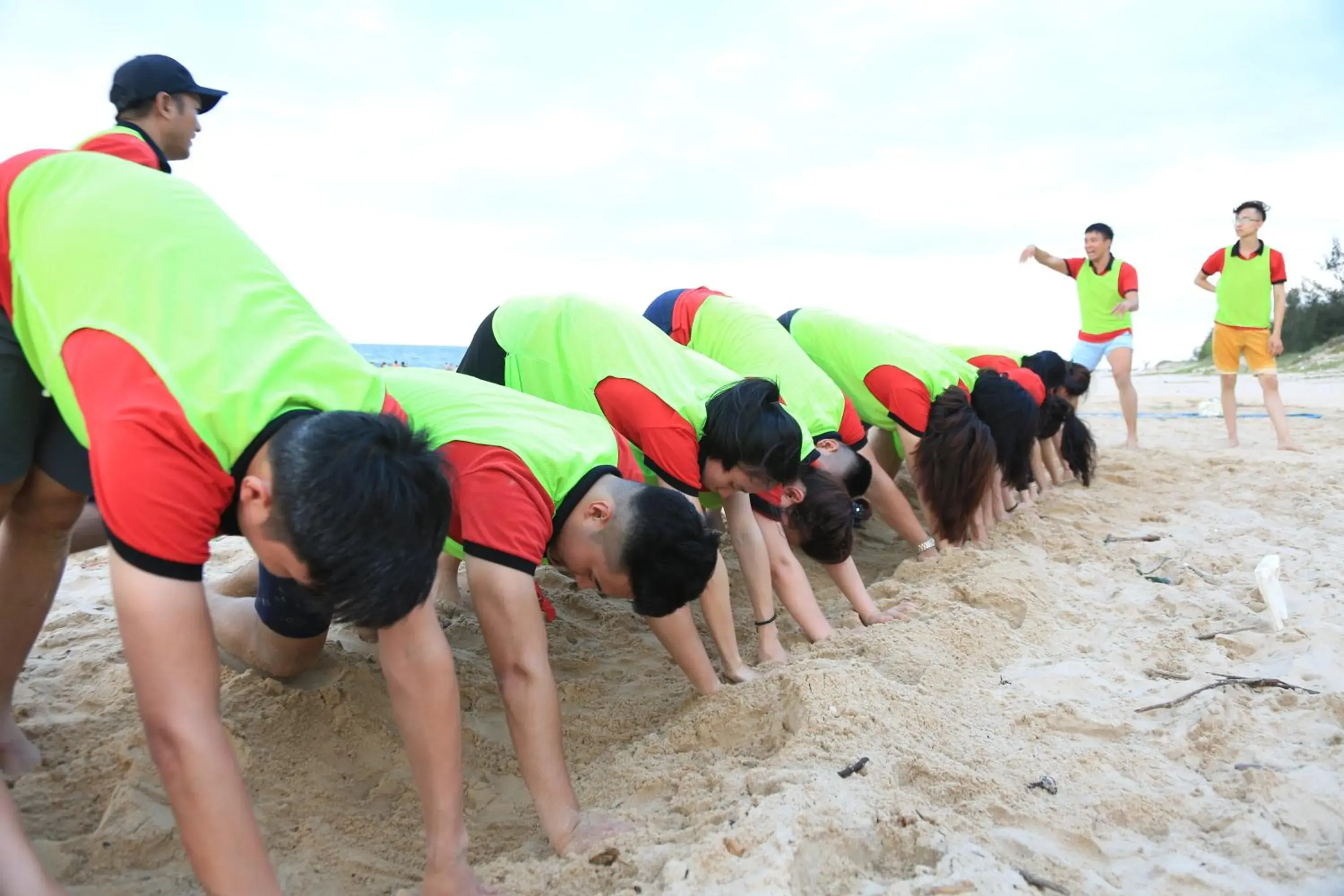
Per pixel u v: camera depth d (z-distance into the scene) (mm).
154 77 3531
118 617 1647
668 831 2217
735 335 4320
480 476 2297
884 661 3205
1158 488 6309
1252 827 2115
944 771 2314
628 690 3400
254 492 1629
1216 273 8172
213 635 1718
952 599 3885
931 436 4355
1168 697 2889
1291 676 2928
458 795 2074
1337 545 4629
